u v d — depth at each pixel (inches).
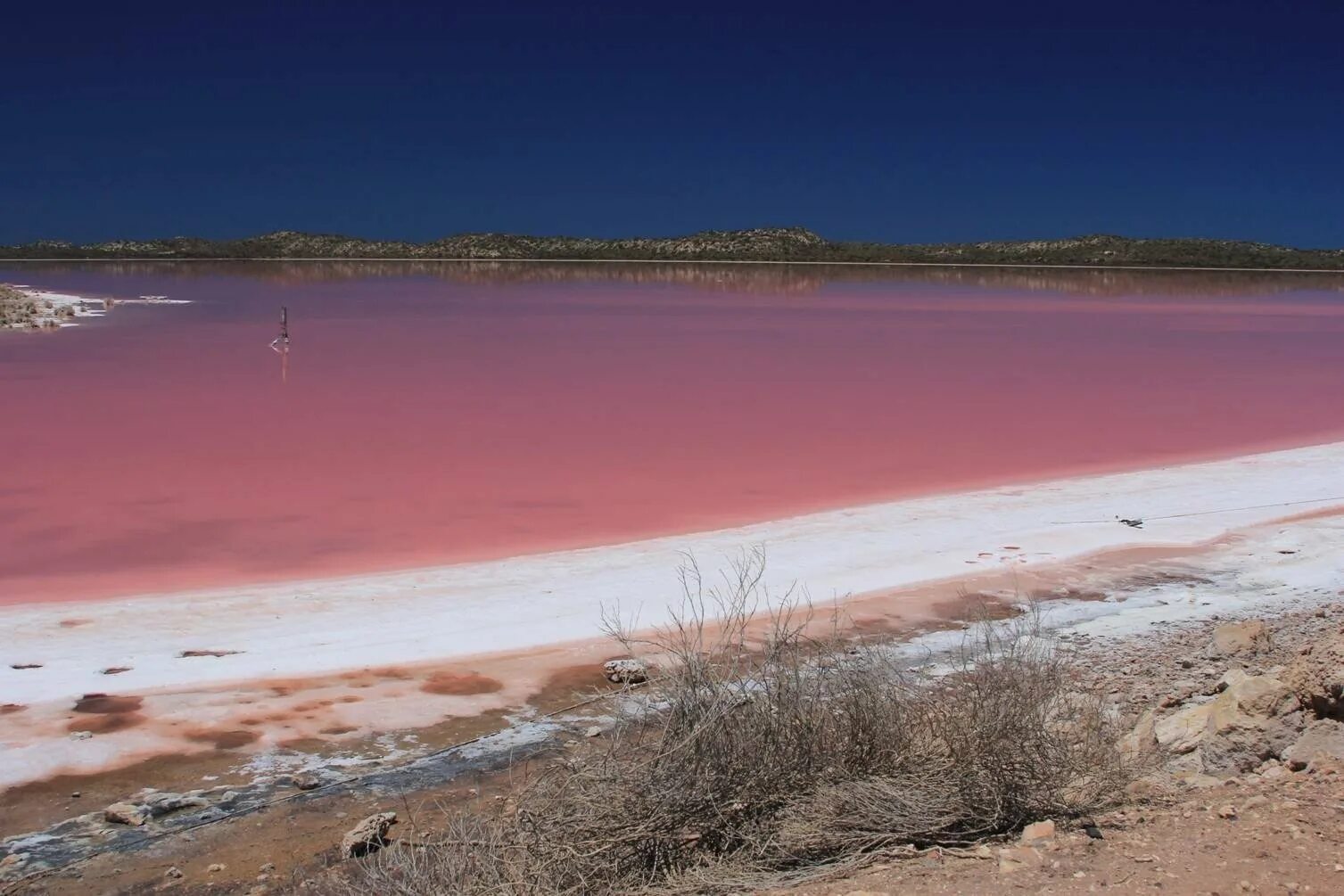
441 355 977.5
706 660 175.2
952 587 331.6
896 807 160.7
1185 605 312.8
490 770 215.9
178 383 774.5
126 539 384.8
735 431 615.2
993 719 166.4
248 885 176.9
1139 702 230.2
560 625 295.4
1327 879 137.6
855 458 540.4
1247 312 1642.5
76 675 259.6
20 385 751.7
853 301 1803.6
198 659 270.8
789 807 160.9
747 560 356.5
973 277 2960.1
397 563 359.9
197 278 2586.1
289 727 234.5
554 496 454.6
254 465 506.9
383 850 161.0
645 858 153.9
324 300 1734.7
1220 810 160.6
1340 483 476.4
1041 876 144.2
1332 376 889.5
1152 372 909.2
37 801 203.8
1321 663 189.3
